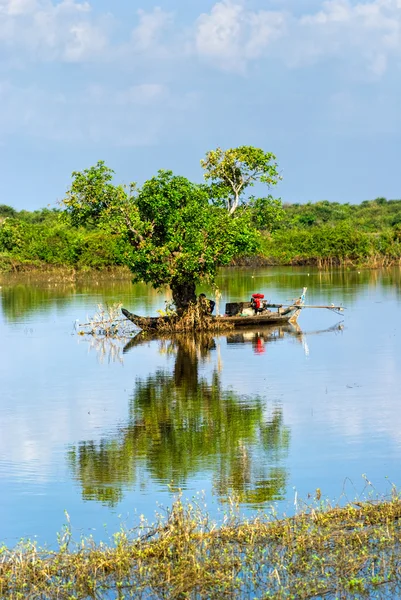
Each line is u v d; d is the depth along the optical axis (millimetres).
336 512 54062
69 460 70500
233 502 58844
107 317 161500
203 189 151125
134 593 45906
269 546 49906
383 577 46469
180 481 64250
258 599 45031
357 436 75062
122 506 59438
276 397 90812
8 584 46500
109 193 138375
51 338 139375
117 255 143250
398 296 193250
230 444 73625
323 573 47188
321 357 114688
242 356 117562
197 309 144875
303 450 71250
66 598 45531
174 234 136750
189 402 89875
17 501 61188
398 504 54312
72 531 55375
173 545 49438
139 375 105812
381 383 96438
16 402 92062
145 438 76500
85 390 97625
